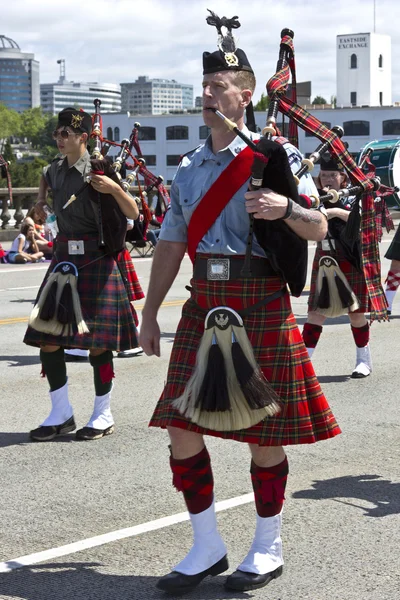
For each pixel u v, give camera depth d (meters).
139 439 6.39
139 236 8.36
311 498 5.20
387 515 4.93
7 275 16.30
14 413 7.10
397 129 88.75
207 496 4.04
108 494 5.29
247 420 3.84
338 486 5.41
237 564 4.28
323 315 8.04
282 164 3.70
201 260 3.98
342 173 7.54
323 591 4.00
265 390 3.82
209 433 3.92
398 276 11.73
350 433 6.55
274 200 3.69
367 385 8.06
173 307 12.56
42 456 6.02
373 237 7.42
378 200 13.14
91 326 6.22
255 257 3.91
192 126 98.31
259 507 4.08
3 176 13.47
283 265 3.84
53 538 4.64
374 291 7.48
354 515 4.93
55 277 6.26
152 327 4.21
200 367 3.85
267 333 3.92
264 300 3.92
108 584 4.10
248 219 3.88
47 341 6.22
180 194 4.01
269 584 4.07
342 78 115.88
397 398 7.61
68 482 5.50
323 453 6.07
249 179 3.86
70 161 6.22
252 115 4.27
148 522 4.84
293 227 3.78
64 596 3.98
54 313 6.18
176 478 4.04
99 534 4.68
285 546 4.50
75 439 6.40
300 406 3.95
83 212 6.20
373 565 4.28
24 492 5.33
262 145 3.67
